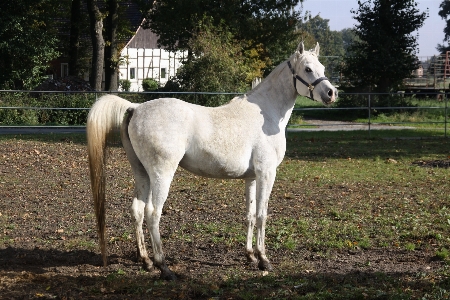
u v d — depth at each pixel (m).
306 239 7.45
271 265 6.14
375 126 27.30
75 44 35.19
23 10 29.52
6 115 22.84
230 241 7.25
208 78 25.36
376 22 32.41
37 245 6.91
